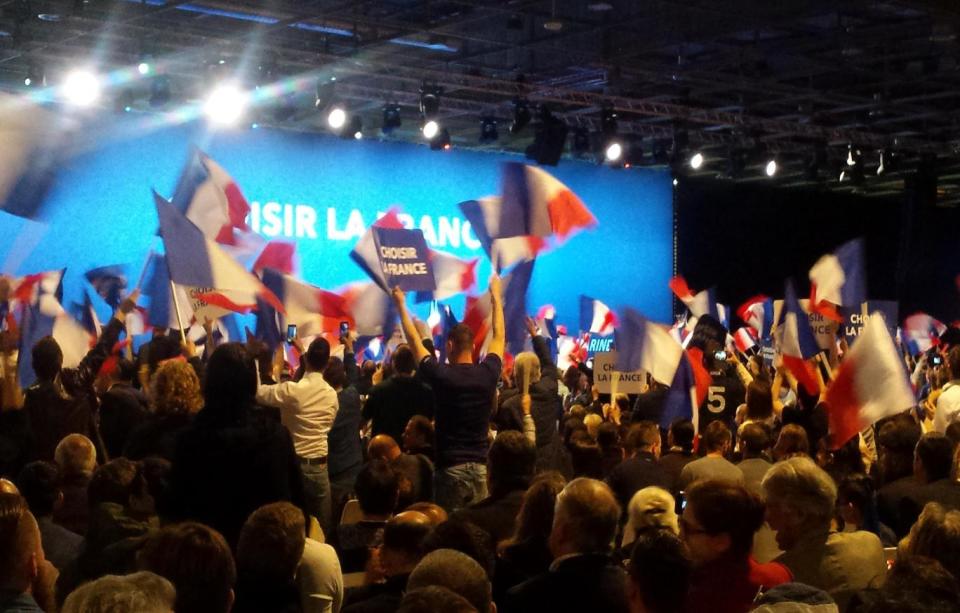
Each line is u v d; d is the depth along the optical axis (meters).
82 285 19.14
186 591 3.16
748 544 3.98
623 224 25.44
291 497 4.95
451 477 6.96
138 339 18.22
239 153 21.05
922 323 23.50
